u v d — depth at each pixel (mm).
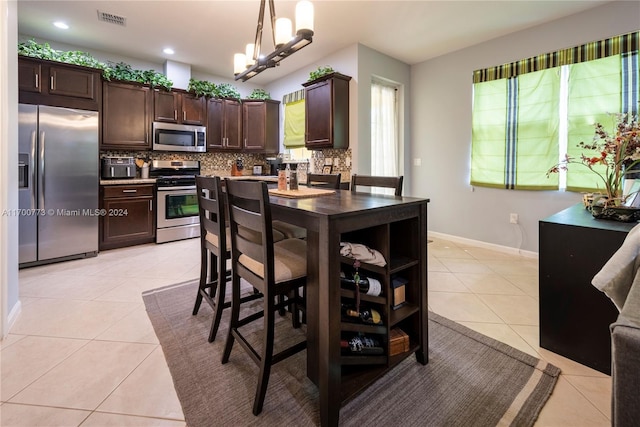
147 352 1695
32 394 1367
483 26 3352
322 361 1191
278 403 1342
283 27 2131
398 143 4508
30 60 3172
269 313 1316
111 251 3697
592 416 1258
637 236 977
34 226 3105
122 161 3861
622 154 1797
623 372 710
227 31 3484
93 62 3641
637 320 791
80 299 2367
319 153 4477
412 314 1604
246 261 1519
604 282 1002
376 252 1414
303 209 1267
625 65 2779
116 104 3855
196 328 1958
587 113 3002
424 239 1587
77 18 3205
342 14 3102
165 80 4215
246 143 5070
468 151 3971
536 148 3375
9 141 1918
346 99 3922
